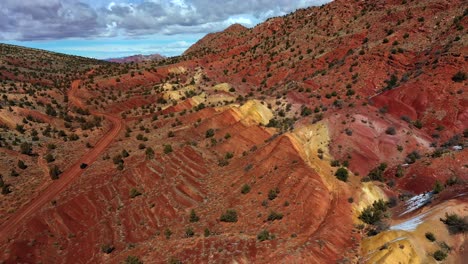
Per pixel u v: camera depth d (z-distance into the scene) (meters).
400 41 93.69
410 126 68.69
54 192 53.03
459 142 62.25
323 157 59.12
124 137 77.12
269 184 51.22
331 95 83.56
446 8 96.12
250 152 64.69
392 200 49.41
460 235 36.44
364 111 71.81
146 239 43.84
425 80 76.50
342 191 47.91
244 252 36.12
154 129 81.25
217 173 60.31
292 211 44.03
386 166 58.81
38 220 45.41
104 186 53.97
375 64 89.38
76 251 42.06
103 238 44.00
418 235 36.56
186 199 52.03
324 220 42.06
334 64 99.50
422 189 51.53
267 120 78.62
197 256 36.53
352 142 63.41
